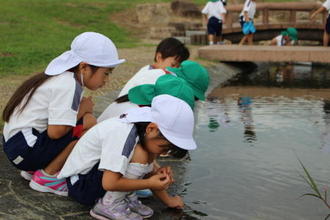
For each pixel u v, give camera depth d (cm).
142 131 255
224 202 303
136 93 325
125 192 267
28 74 734
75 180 271
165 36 1502
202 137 451
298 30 1506
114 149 251
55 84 279
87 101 310
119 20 1662
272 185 334
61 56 288
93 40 283
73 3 1756
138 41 1404
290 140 448
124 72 779
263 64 1135
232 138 450
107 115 333
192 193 316
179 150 253
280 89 766
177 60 381
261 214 288
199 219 279
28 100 285
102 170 259
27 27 1327
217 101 647
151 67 381
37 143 283
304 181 344
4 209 269
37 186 296
